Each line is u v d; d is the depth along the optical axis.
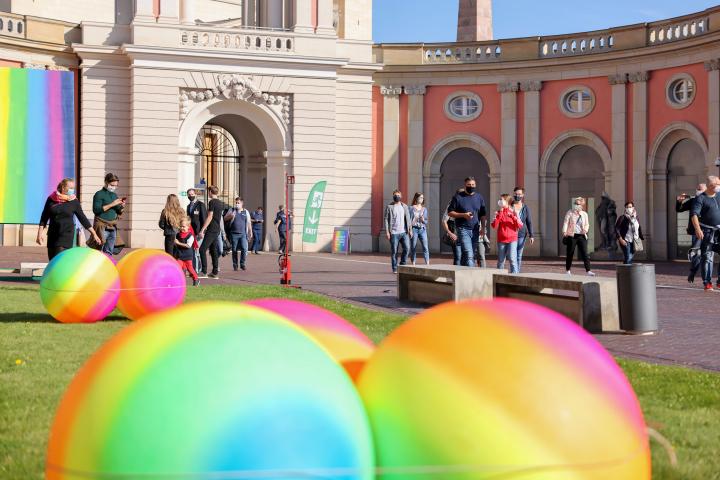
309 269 23.95
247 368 2.67
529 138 36.81
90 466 2.62
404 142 38.59
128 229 35.06
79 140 35.31
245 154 39.28
